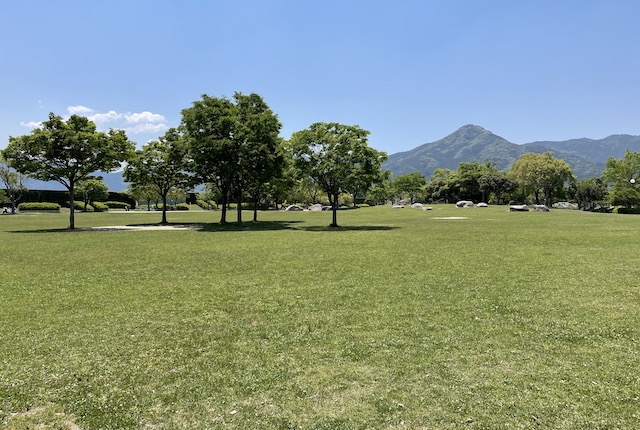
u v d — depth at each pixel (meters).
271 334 6.07
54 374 4.84
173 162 31.39
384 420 3.77
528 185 73.75
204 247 16.45
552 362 4.95
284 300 7.94
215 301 7.94
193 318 6.89
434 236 19.86
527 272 10.31
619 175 66.75
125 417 3.92
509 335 5.88
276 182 33.78
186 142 29.64
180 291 8.79
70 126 27.72
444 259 12.53
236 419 3.85
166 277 10.28
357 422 3.74
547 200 74.00
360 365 4.95
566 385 4.36
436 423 3.71
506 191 77.81
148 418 3.90
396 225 28.72
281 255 13.90
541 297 7.88
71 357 5.33
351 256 13.45
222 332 6.19
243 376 4.71
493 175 80.06
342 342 5.70
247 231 24.73
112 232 24.66
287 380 4.60
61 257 13.86
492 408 3.94
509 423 3.69
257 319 6.79
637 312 6.84
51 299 8.20
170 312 7.25
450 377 4.59
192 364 5.07
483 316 6.76
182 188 34.94
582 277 9.62
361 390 4.34
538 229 23.20
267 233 23.05
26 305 7.77
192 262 12.58
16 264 12.41
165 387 4.49
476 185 83.88
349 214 48.53
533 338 5.75
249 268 11.42
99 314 7.18
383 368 4.85
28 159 26.66
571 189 77.69
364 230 24.50
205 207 74.75
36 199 67.38
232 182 31.70
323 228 26.81
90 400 4.25
